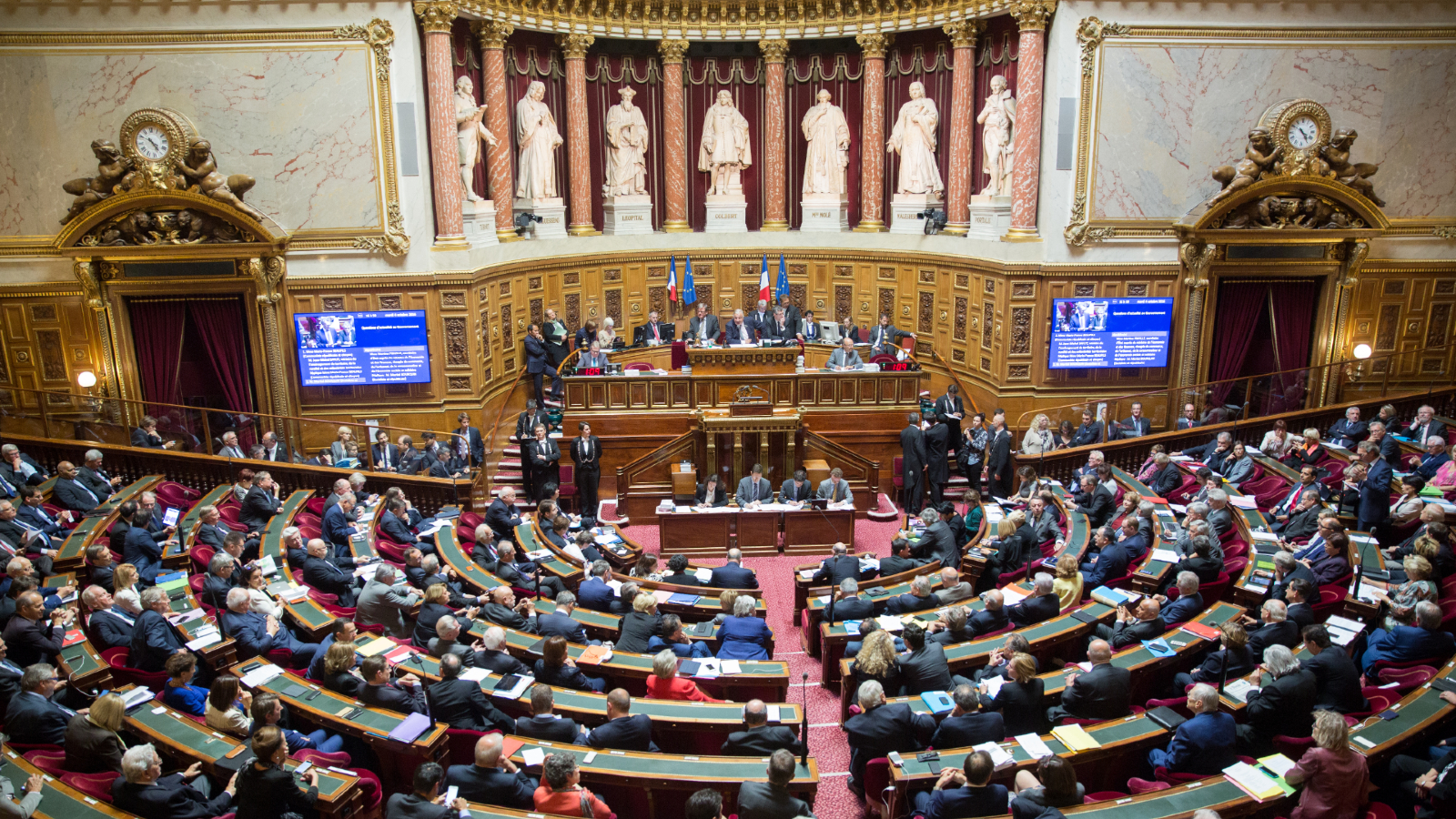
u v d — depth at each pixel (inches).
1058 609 407.2
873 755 317.4
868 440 730.8
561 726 312.3
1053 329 736.3
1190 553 454.0
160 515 523.2
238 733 305.1
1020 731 324.8
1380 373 743.7
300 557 464.1
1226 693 323.3
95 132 665.6
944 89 837.8
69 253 663.1
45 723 307.6
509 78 816.9
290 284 697.6
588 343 809.5
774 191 906.7
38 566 446.6
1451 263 760.3
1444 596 395.9
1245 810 260.7
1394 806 285.3
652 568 482.0
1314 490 502.3
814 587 497.0
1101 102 699.4
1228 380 709.3
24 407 620.4
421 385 729.6
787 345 764.0
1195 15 690.8
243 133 675.4
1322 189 714.8
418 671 348.8
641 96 899.4
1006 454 671.8
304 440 652.7
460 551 509.4
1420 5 699.4
